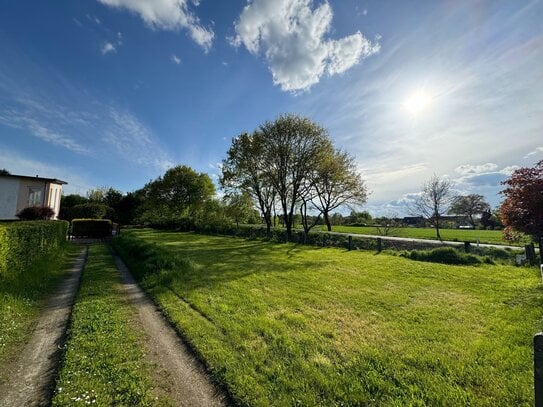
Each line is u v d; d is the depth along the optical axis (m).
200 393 3.45
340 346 4.66
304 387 3.52
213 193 47.88
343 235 23.67
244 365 3.97
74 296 7.33
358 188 27.42
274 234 28.22
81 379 3.55
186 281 8.84
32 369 3.88
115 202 56.53
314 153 25.61
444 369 3.94
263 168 28.12
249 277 9.83
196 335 4.89
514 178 10.76
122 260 13.48
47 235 11.89
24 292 6.91
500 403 3.21
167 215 46.78
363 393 3.40
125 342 4.60
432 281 9.40
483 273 10.70
